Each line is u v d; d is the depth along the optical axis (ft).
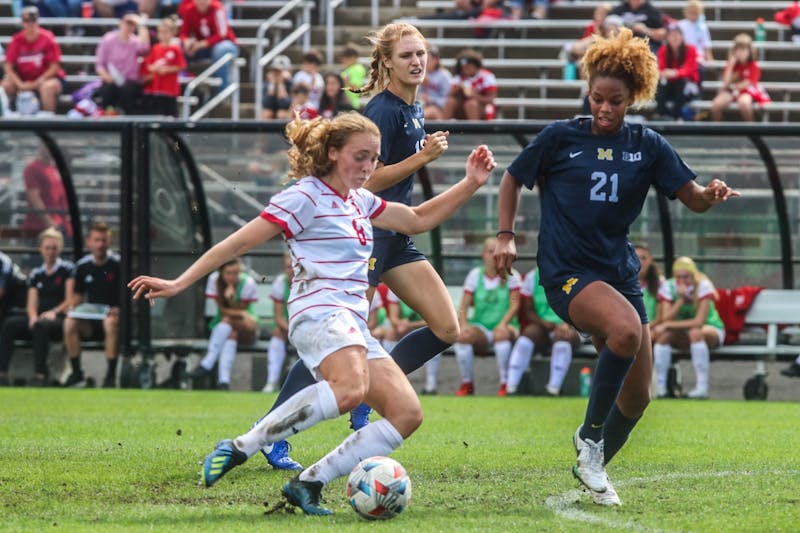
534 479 77.36
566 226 70.13
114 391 161.27
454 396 163.53
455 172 170.81
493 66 255.70
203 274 61.16
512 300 167.12
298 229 62.54
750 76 225.97
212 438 99.81
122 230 165.68
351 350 61.36
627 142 70.85
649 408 142.31
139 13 260.21
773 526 60.44
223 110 240.94
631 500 68.95
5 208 177.37
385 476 61.05
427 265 82.12
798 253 168.86
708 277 171.73
